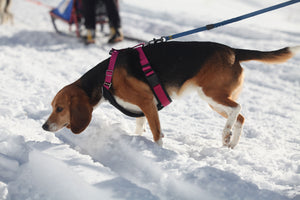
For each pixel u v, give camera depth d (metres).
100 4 10.25
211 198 3.01
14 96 5.67
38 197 3.17
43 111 5.16
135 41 10.77
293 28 17.27
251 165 3.81
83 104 4.01
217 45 4.24
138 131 4.63
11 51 8.81
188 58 4.11
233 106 4.07
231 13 20.84
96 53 9.35
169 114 5.95
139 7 18.72
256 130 5.18
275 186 3.22
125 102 4.12
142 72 4.02
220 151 4.09
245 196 3.00
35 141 3.90
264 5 27.66
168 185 3.20
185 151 4.21
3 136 4.05
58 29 12.25
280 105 6.66
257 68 9.18
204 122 5.62
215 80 4.09
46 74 7.15
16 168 3.57
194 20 15.40
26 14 15.31
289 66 9.16
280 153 4.31
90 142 4.27
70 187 3.12
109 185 3.01
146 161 3.55
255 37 12.71
